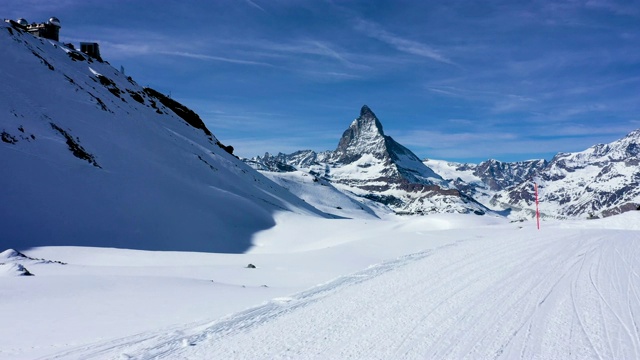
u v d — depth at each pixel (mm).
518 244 18828
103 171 91000
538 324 7441
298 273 24094
